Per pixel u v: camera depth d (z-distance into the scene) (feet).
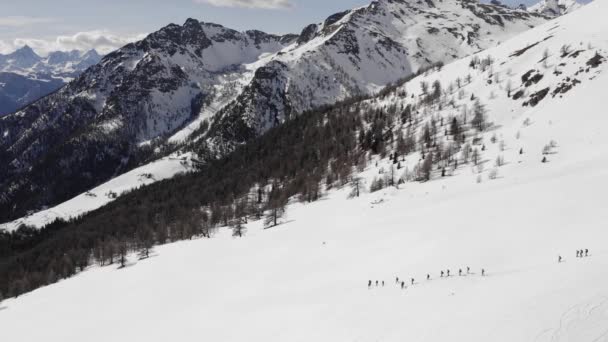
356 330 212.43
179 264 498.28
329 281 323.78
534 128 655.35
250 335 249.14
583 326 161.99
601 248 253.65
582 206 340.18
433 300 225.76
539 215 341.62
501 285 220.23
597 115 611.06
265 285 357.00
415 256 320.50
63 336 348.38
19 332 386.32
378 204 556.92
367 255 364.58
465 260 286.87
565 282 199.62
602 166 451.53
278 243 495.82
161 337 286.66
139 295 414.41
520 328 168.96
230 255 492.13
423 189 568.82
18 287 636.07
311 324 238.07
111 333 324.60
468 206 419.74
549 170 501.56
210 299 356.59
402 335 191.62
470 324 182.60
